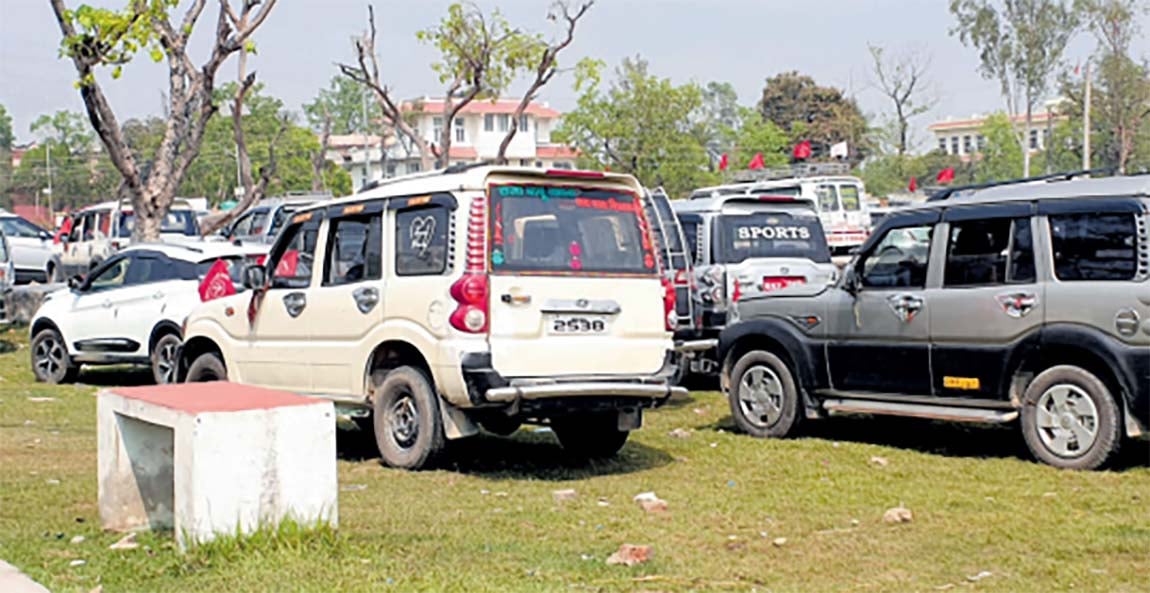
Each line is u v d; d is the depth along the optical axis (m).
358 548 7.52
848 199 34.50
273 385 11.98
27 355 21.64
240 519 7.27
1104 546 7.79
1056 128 71.31
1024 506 9.08
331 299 11.30
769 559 7.58
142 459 8.39
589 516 8.78
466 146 89.12
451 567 7.23
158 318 16.62
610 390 10.20
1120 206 10.17
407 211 10.62
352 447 12.17
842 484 10.05
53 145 86.62
